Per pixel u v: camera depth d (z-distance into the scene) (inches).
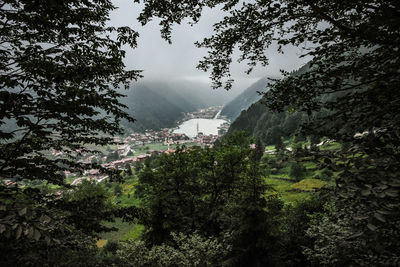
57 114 181.3
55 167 231.9
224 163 649.6
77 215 227.3
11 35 173.5
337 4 102.5
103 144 252.1
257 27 125.3
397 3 83.4
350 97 108.0
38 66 144.4
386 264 88.6
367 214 78.7
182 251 344.8
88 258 289.1
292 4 106.9
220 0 126.6
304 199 557.9
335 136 105.8
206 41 147.6
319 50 110.4
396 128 89.8
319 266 276.7
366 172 85.1
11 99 153.8
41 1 133.2
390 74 95.5
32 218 99.0
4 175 191.5
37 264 169.3
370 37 92.8
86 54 170.2
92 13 182.2
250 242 406.9
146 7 129.3
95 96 148.3
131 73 214.1
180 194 656.4
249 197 430.3
